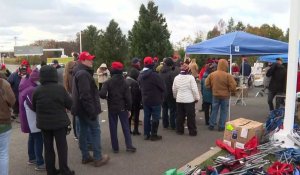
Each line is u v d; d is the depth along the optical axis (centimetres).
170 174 473
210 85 945
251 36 1002
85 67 600
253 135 685
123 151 740
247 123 727
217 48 987
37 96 539
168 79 929
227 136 711
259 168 527
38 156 618
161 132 928
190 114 876
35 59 3881
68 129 593
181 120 894
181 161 669
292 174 515
